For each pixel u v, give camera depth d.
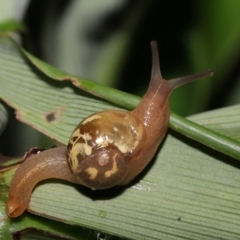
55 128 0.19
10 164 0.19
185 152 0.19
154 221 0.18
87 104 0.19
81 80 0.19
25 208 0.19
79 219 0.19
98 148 0.18
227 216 0.18
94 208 0.19
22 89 0.19
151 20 0.23
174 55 0.23
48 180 0.19
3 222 0.19
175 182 0.19
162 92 0.19
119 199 0.19
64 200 0.19
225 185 0.18
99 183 0.18
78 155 0.18
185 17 0.22
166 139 0.19
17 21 0.21
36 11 0.22
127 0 0.23
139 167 0.18
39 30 0.23
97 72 0.23
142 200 0.19
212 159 0.18
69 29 0.23
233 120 0.19
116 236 0.19
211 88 0.22
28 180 0.19
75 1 0.23
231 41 0.22
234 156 0.18
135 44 0.23
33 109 0.19
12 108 0.20
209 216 0.18
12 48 0.20
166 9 0.22
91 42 0.23
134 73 0.23
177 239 0.18
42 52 0.23
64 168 0.19
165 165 0.19
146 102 0.19
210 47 0.22
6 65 0.20
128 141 0.18
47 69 0.19
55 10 0.23
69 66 0.23
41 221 0.19
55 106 0.19
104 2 0.23
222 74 0.22
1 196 0.19
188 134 0.18
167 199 0.18
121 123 0.18
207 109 0.23
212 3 0.21
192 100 0.22
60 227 0.19
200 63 0.22
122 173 0.18
